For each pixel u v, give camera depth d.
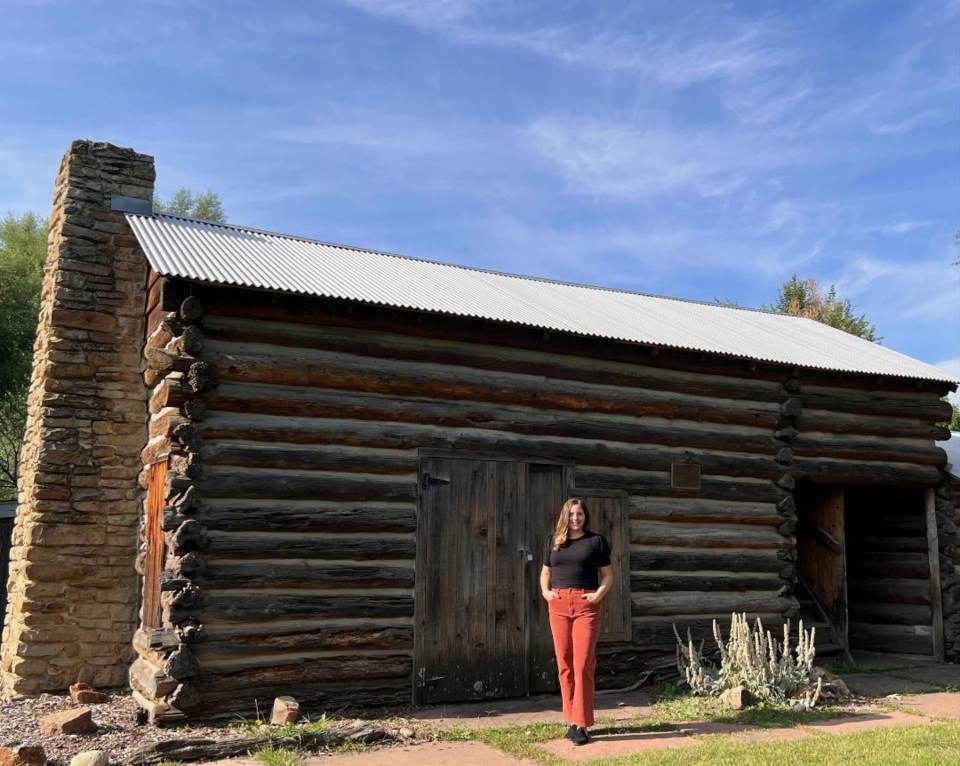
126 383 9.33
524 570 8.53
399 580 7.82
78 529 8.88
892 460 11.41
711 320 12.45
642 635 9.13
